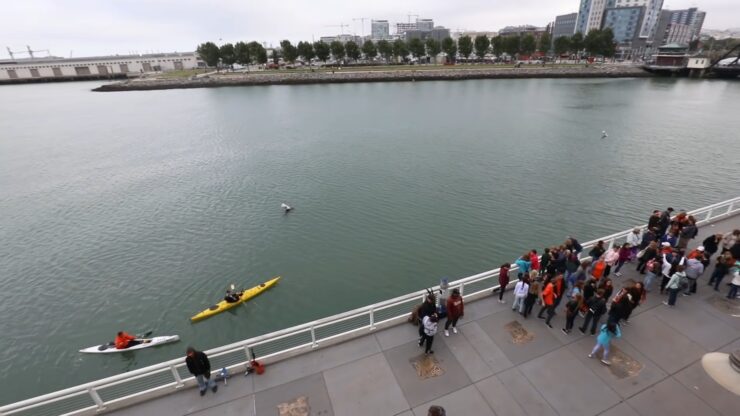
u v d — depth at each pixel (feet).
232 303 72.33
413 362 35.47
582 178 126.41
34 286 82.12
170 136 212.43
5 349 66.13
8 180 148.05
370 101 308.60
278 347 60.85
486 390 32.42
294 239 95.40
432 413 22.15
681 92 319.06
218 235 99.14
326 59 524.11
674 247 48.57
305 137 199.21
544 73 440.45
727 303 42.04
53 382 59.47
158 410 31.68
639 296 33.94
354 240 93.61
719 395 31.09
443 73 443.32
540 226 95.81
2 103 386.52
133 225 106.42
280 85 433.07
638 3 629.51
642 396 31.32
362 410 30.96
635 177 125.49
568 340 37.70
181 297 76.59
